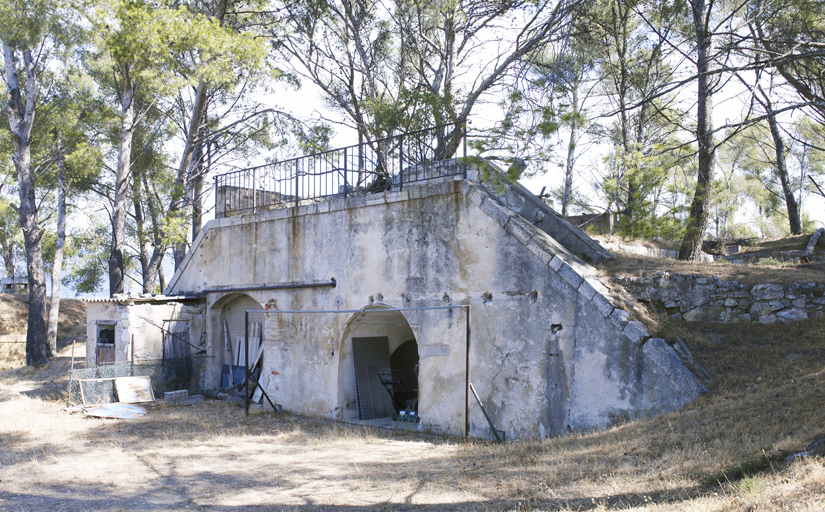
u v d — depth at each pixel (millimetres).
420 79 19734
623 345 8312
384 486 6719
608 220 16156
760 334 8570
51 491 6980
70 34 18078
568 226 10836
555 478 6145
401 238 11258
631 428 7438
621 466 6137
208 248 15406
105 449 9172
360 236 11945
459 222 10461
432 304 10680
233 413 12484
